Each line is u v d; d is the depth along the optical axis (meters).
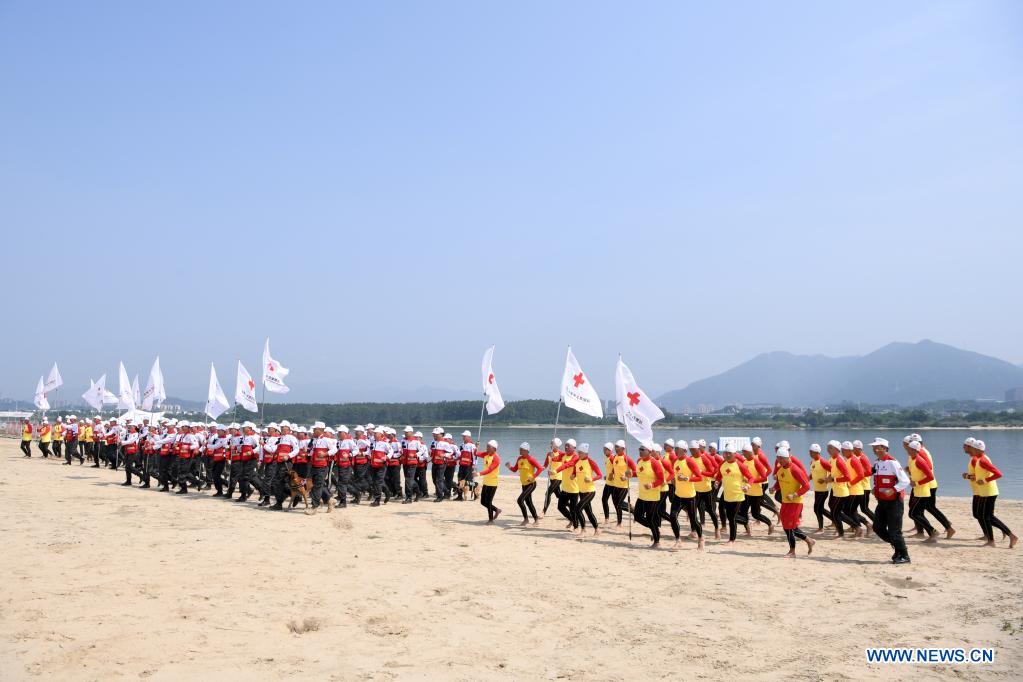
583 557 14.93
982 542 16.86
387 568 13.36
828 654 8.77
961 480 42.97
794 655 8.71
